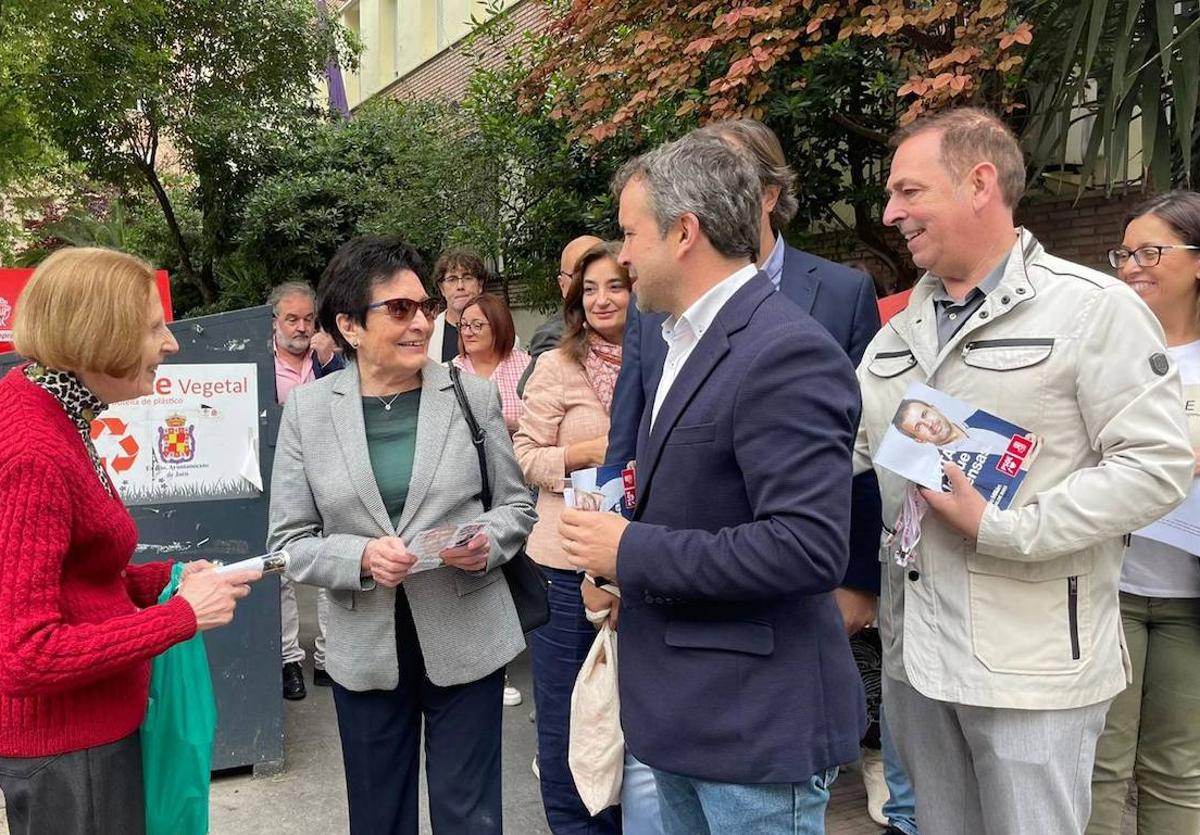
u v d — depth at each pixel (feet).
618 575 5.25
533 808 11.35
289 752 12.85
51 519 5.42
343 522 7.47
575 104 18.60
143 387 6.11
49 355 5.65
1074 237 17.94
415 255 7.79
